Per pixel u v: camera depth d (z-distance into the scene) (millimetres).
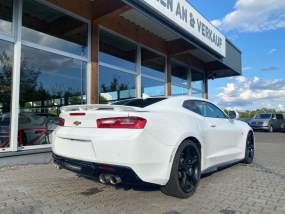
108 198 3217
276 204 3031
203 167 3656
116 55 7621
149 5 5781
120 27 7520
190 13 7613
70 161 3115
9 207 2867
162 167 2896
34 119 5422
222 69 12773
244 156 5258
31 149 5066
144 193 3418
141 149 2711
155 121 2943
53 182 3916
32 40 5391
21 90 5172
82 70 6473
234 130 4812
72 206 2928
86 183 3887
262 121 18312
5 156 4668
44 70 5633
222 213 2746
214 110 4566
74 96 6285
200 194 3396
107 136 2791
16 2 5004
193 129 3465
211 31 9086
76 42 6301
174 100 3754
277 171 4836
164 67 9859
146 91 8859
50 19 5754
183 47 9422
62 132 3264
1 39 4766
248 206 2961
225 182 4023
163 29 8547
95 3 6484
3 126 4793
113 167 2703
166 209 2852
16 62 4910
